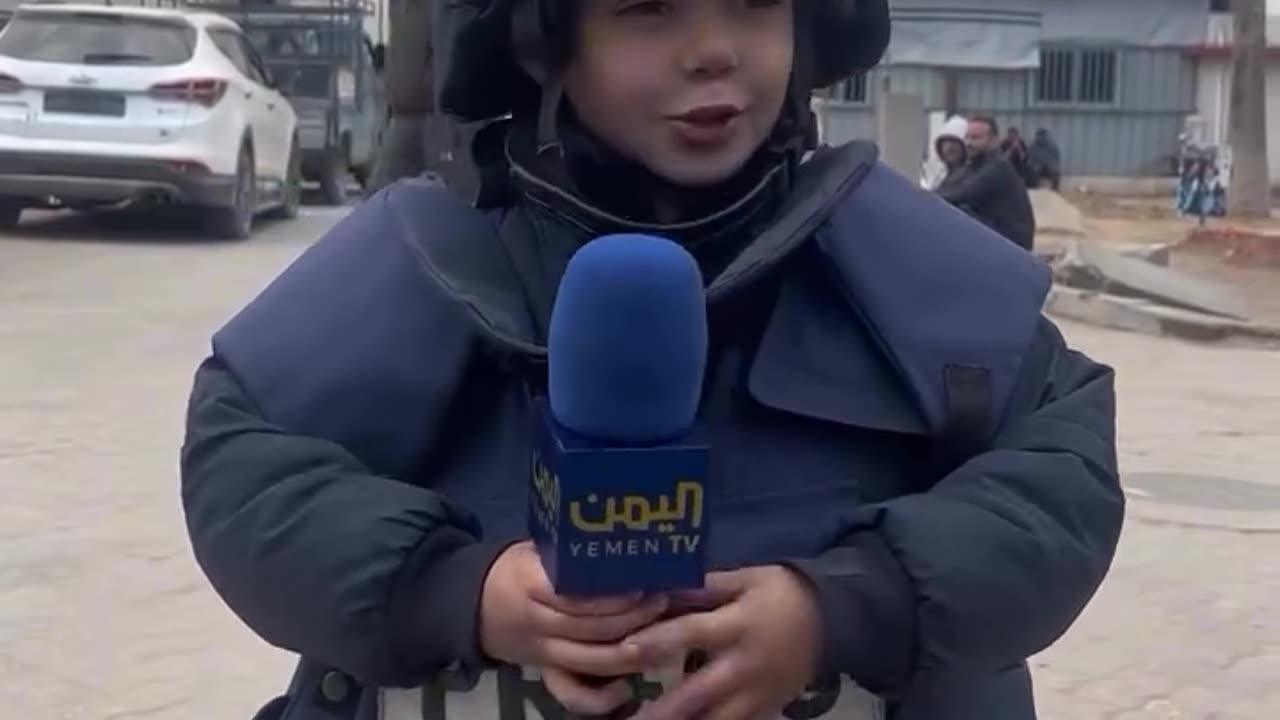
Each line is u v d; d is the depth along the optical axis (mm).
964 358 1547
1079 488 1503
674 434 1260
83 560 4918
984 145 9328
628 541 1238
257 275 11391
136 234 13688
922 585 1399
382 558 1422
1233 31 28719
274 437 1514
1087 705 4176
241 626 4430
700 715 1338
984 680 1592
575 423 1250
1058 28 35250
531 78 1606
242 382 1557
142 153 12688
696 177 1517
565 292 1257
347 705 1572
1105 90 35531
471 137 1671
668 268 1244
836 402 1534
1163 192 34938
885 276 1561
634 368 1230
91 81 12633
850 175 1530
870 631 1386
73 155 12602
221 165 13055
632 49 1501
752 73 1510
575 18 1529
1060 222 17484
